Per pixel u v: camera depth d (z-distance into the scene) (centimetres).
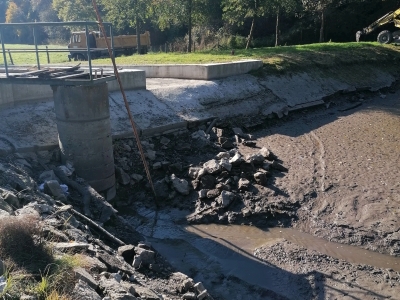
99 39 3547
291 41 4225
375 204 1117
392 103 2205
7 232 547
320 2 3450
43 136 1207
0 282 467
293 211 1126
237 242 1020
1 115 1212
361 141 1584
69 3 4303
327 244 1003
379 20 3259
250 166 1270
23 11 7812
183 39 4247
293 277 884
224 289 850
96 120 1102
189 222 1118
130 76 1577
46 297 472
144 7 3170
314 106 2038
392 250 964
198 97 1712
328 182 1240
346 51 2750
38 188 944
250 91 1914
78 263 575
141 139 1417
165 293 720
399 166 1338
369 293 830
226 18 3256
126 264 745
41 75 1057
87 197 1024
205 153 1433
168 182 1242
